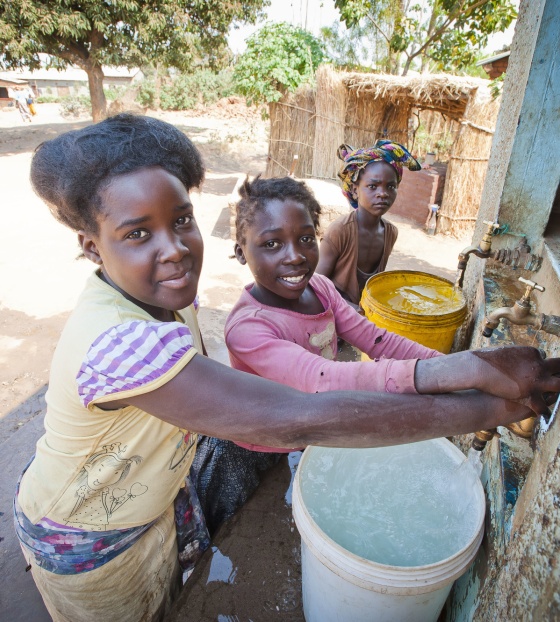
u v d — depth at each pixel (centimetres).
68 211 94
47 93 2972
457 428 85
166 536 144
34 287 489
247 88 870
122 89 2239
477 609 112
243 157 1245
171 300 96
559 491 73
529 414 86
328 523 131
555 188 204
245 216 154
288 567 167
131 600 140
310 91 841
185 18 1253
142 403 92
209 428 88
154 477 123
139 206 87
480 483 129
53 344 390
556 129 196
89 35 1239
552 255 183
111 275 98
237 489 187
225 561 169
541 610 70
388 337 176
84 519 121
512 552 91
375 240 300
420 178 780
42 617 189
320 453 151
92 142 87
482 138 684
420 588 107
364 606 117
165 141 94
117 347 91
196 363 89
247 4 1373
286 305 167
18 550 216
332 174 839
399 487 144
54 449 112
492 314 130
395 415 83
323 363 123
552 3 181
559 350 148
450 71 1053
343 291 299
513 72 241
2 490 247
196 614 153
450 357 88
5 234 641
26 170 1034
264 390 86
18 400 323
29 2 1096
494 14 773
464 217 726
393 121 843
